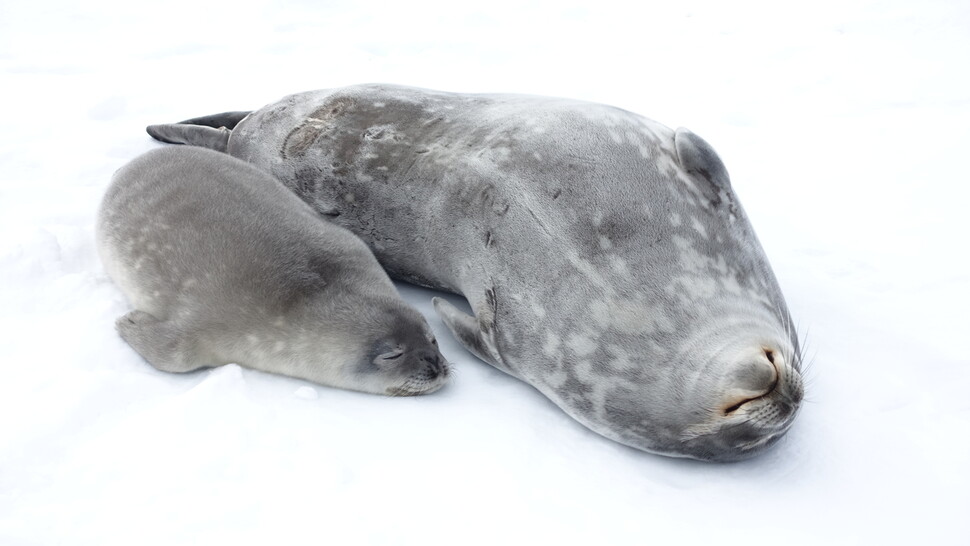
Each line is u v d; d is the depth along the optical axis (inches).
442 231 173.0
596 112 166.4
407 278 194.7
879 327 173.9
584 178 154.8
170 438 135.9
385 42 358.0
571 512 128.3
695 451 141.3
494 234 160.9
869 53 336.2
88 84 301.6
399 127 188.1
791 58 338.3
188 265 161.6
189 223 166.9
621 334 144.3
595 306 146.6
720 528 126.6
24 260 179.8
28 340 159.3
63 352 156.1
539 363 153.3
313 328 158.2
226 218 167.6
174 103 292.2
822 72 321.7
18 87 294.4
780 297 158.2
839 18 376.2
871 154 255.6
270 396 154.2
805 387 157.8
